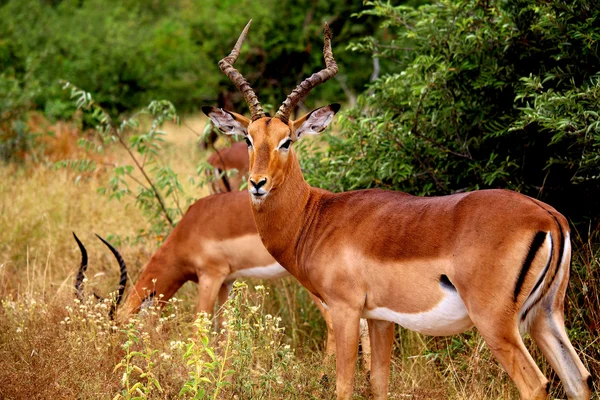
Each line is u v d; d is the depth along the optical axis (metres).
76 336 11.89
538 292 8.80
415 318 9.67
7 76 32.59
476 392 10.81
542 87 11.92
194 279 15.21
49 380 10.89
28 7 38.75
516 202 8.93
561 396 11.24
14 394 10.53
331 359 12.15
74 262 17.53
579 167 11.88
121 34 36.50
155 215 17.25
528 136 12.77
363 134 13.89
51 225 19.31
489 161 12.73
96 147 17.88
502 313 8.74
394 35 27.91
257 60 33.88
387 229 9.81
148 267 15.02
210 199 14.88
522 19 12.80
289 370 11.03
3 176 23.67
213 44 34.75
